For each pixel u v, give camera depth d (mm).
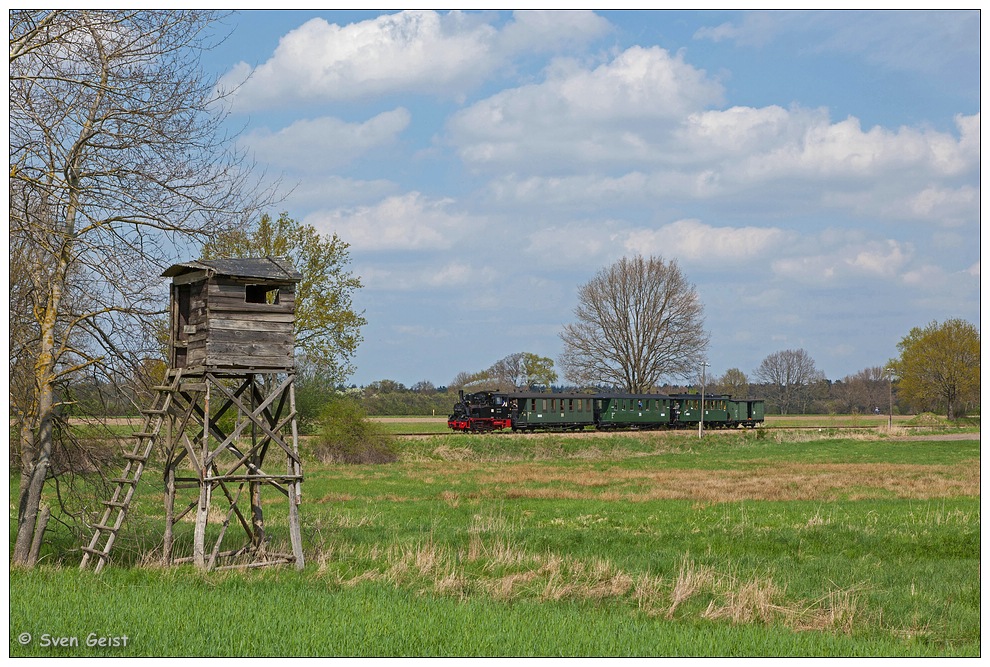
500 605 14859
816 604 16109
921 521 25750
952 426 93812
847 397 161625
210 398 17469
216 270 17375
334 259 48656
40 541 17484
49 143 16953
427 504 32281
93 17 16953
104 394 17984
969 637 14266
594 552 21328
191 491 29469
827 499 33219
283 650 11250
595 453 63531
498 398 72250
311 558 19312
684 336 87500
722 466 53500
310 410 55281
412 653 11414
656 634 13062
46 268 17188
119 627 12070
